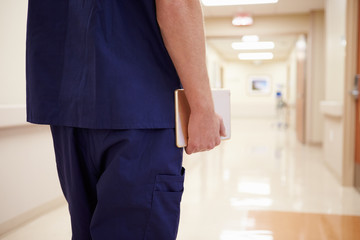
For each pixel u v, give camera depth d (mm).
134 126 644
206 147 700
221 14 5809
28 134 2154
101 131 674
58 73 753
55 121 750
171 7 620
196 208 2463
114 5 667
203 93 660
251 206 2510
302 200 2652
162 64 699
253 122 11430
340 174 3201
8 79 2311
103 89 649
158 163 668
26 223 2137
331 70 3801
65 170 788
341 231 2021
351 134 3037
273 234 1980
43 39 763
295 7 5371
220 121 765
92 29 667
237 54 11555
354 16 2949
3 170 1959
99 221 684
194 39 634
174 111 695
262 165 4090
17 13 2383
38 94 763
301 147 5598
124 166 653
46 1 760
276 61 13570
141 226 677
